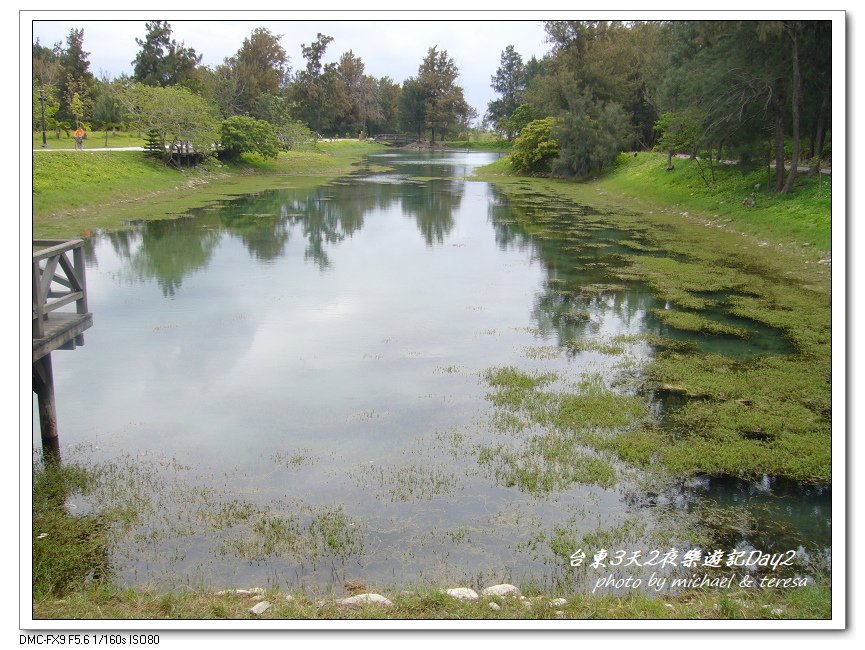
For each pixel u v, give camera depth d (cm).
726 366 1327
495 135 12119
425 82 11056
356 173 6244
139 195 3869
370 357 1405
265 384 1255
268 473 926
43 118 4138
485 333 1568
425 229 3117
